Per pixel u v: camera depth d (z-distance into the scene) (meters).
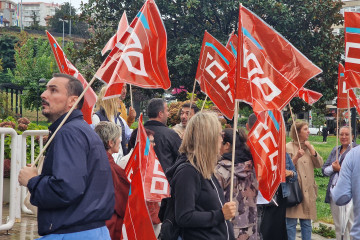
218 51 5.77
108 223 3.74
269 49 4.01
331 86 26.95
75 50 27.70
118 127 3.98
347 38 5.11
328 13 26.36
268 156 4.62
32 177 2.88
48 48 49.22
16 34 79.81
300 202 6.30
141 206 3.63
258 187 4.71
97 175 2.90
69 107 3.05
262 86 3.98
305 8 25.31
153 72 3.83
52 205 2.75
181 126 7.30
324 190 14.26
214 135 3.31
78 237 2.82
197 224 3.19
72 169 2.75
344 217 6.47
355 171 3.85
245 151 4.68
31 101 39.12
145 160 3.71
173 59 25.67
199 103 14.53
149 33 3.83
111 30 28.23
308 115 61.97
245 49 3.98
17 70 49.00
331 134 62.47
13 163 5.91
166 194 3.69
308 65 4.00
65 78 3.06
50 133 3.00
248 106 27.48
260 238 5.46
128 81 3.70
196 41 25.84
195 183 3.26
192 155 3.33
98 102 5.83
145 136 3.74
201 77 5.81
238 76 3.90
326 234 8.09
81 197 2.83
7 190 7.54
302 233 6.57
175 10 26.02
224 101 5.70
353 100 7.00
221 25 27.62
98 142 2.96
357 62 5.09
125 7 27.95
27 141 7.62
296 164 6.50
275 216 5.95
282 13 25.33
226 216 3.26
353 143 6.78
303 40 26.06
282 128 4.71
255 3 25.03
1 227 5.77
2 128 5.79
